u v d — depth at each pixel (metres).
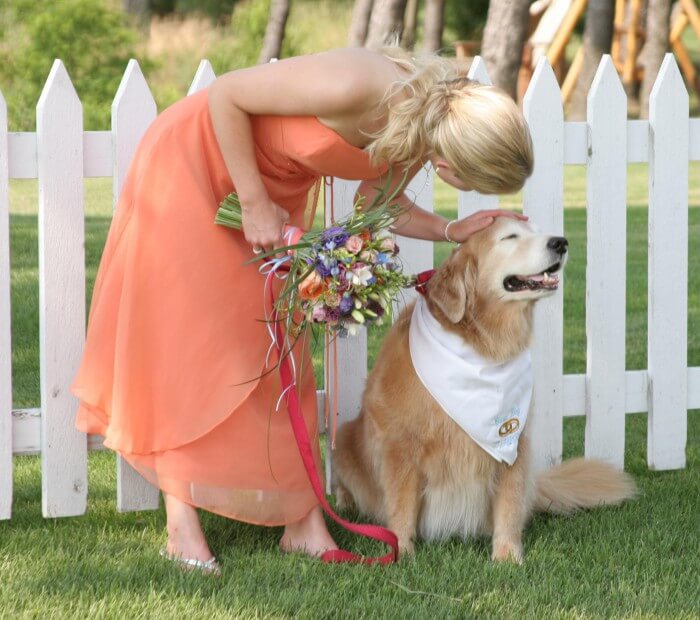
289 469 4.91
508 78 20.47
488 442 5.07
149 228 4.73
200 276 4.71
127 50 24.97
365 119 4.42
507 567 4.88
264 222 4.63
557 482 5.80
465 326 5.12
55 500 5.54
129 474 5.59
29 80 22.69
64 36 23.33
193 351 4.71
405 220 5.38
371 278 4.40
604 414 6.46
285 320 4.89
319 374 8.08
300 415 4.79
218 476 4.79
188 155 4.74
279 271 4.77
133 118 5.40
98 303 4.97
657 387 6.52
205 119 4.77
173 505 4.85
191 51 29.92
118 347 4.79
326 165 4.65
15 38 23.86
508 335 5.12
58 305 5.40
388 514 5.29
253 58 28.89
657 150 6.26
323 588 4.51
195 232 4.71
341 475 5.81
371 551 5.14
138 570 4.67
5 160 5.19
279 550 5.10
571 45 39.69
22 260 10.98
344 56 4.37
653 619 4.34
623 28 28.94
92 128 20.66
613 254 6.29
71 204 5.35
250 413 4.82
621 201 6.25
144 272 4.74
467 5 38.72
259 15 29.77
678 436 6.62
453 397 5.03
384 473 5.29
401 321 5.40
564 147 6.12
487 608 4.43
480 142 4.23
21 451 5.50
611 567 4.91
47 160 5.26
